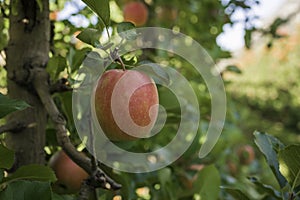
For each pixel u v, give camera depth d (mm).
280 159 630
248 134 2340
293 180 642
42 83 696
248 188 1295
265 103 4363
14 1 729
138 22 1495
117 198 870
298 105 4359
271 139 732
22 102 563
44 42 739
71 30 945
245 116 2148
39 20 737
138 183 998
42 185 548
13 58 728
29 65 716
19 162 715
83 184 590
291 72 4594
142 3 1604
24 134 722
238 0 1345
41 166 574
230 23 1463
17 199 538
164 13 1669
